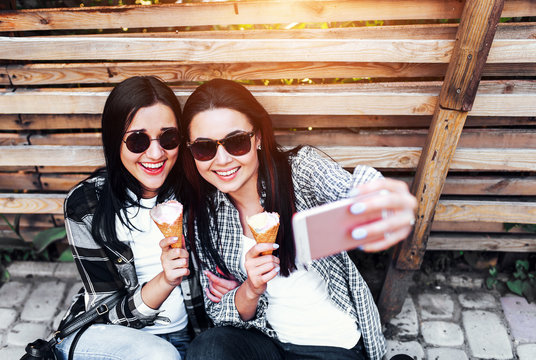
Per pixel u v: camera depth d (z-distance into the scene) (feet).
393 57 6.70
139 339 6.26
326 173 5.90
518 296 9.58
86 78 7.34
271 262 5.37
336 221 4.17
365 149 7.79
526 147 7.78
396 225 4.03
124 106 5.74
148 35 7.07
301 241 4.25
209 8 6.70
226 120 5.51
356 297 6.56
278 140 8.00
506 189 8.37
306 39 6.71
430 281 9.89
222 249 6.54
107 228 6.33
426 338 8.84
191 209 6.48
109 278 6.59
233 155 5.63
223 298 6.41
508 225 9.12
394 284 8.66
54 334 6.48
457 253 10.04
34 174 9.06
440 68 7.18
